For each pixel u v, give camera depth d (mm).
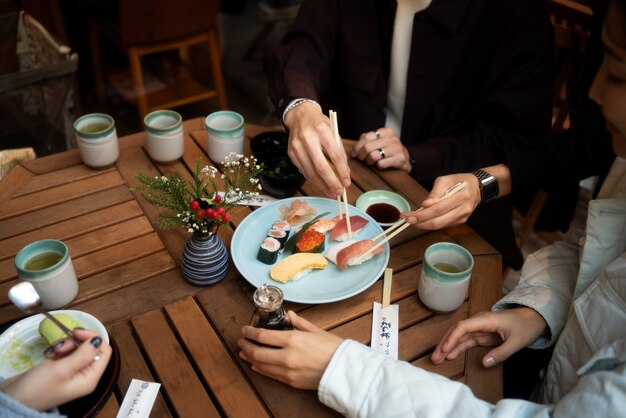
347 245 1257
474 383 1040
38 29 2273
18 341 1024
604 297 1022
